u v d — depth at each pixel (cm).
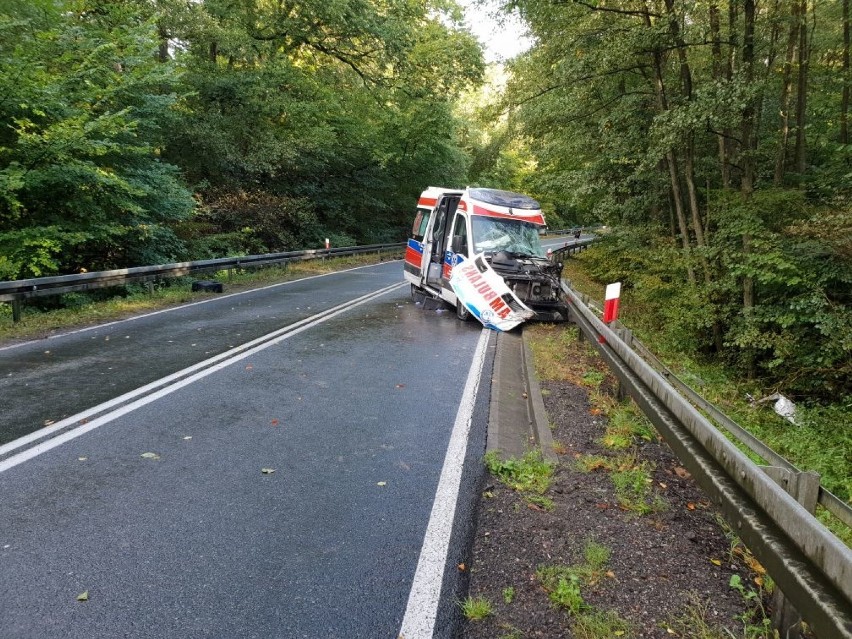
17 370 723
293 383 695
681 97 1191
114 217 1477
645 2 1179
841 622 187
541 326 1113
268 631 277
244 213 2212
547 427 550
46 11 1295
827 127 1327
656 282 1262
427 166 3438
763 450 395
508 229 1212
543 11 1189
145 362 772
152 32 1499
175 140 1956
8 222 1302
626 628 273
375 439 527
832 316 858
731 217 1045
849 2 1152
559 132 1644
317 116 2569
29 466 448
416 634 277
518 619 285
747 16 1036
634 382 531
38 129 1227
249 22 2405
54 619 280
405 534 368
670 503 406
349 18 2397
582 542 352
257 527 371
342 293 1575
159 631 275
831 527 432
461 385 718
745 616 280
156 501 400
